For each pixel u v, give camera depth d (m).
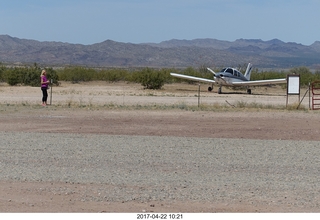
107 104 32.41
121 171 11.89
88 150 14.77
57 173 11.60
